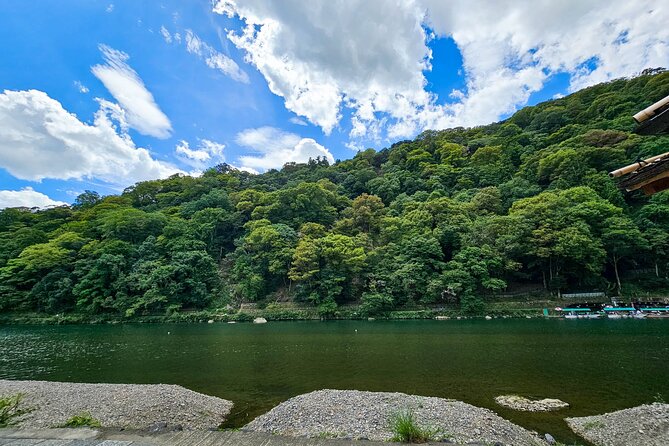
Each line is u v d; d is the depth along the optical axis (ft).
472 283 124.36
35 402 41.73
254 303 151.64
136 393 45.09
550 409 37.50
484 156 237.45
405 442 20.45
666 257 122.93
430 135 338.95
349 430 31.89
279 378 53.72
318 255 147.64
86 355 74.38
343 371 56.34
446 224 149.79
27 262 151.94
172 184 294.87
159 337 97.76
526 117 303.89
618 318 105.91
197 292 150.92
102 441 19.89
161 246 171.73
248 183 308.60
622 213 129.18
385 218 171.22
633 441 28.94
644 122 12.79
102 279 148.77
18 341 94.43
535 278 139.33
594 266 118.11
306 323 124.57
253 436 19.92
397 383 48.96
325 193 219.61
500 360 59.06
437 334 88.33
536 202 140.67
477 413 35.50
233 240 204.23
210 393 47.39
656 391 41.96
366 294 136.98
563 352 62.85
